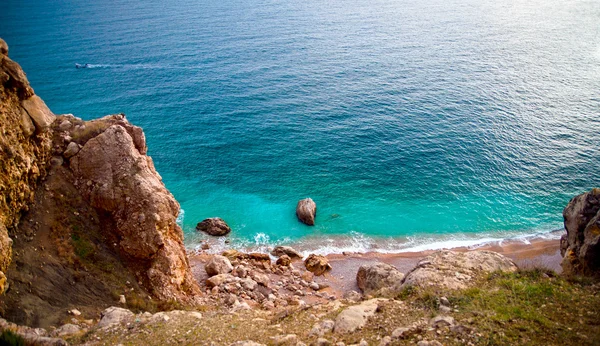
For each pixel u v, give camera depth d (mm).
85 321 21781
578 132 65375
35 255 23375
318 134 66375
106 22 133000
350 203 51625
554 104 75500
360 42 115312
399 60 100438
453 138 64688
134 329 18453
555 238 45375
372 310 17375
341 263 41438
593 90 81375
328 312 19156
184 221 48156
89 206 27406
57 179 26891
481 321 14992
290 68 94438
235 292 32125
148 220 27469
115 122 30312
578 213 23938
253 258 40375
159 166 58094
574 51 107250
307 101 77750
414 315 16406
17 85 24266
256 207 50844
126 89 82000
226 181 55562
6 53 24031
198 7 162250
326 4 172875
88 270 24953
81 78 86500
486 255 23078
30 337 15547
